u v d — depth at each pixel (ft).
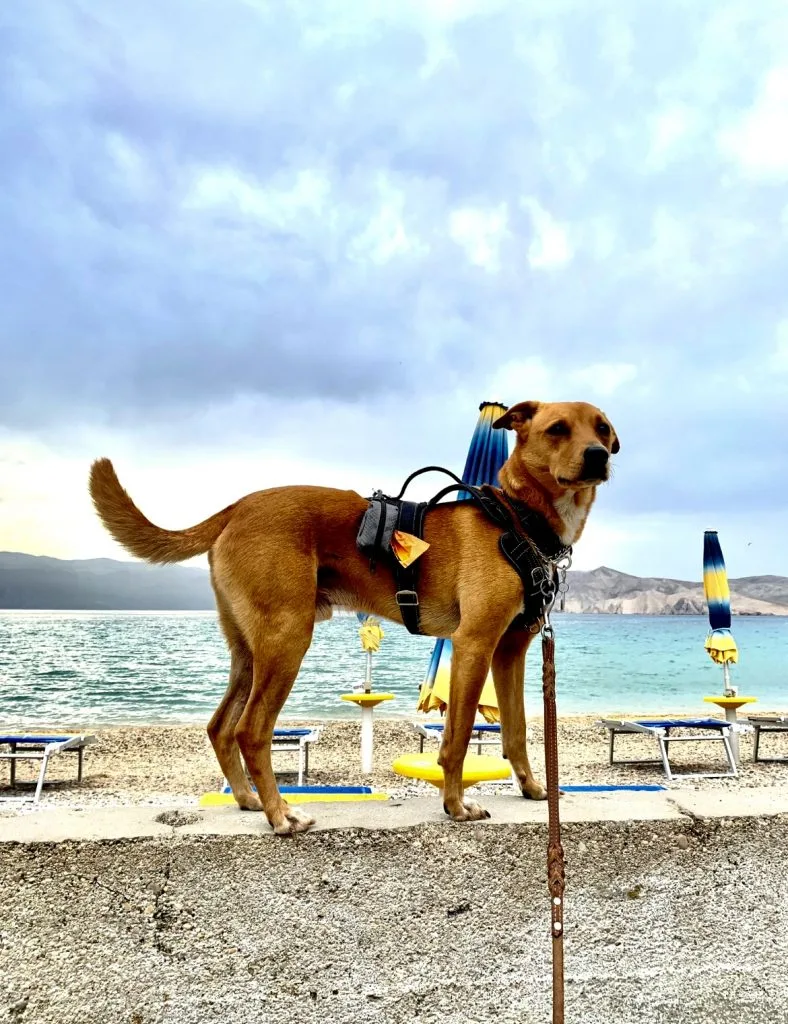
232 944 7.16
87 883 7.21
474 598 9.00
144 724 39.09
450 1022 7.03
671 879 7.95
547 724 6.53
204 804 10.73
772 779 23.76
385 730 34.42
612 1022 7.14
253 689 8.63
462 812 8.34
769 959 7.65
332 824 8.04
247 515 9.23
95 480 9.22
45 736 22.89
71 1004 6.73
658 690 61.21
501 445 18.28
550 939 7.55
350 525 9.39
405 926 7.43
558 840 6.28
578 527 9.75
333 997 7.04
